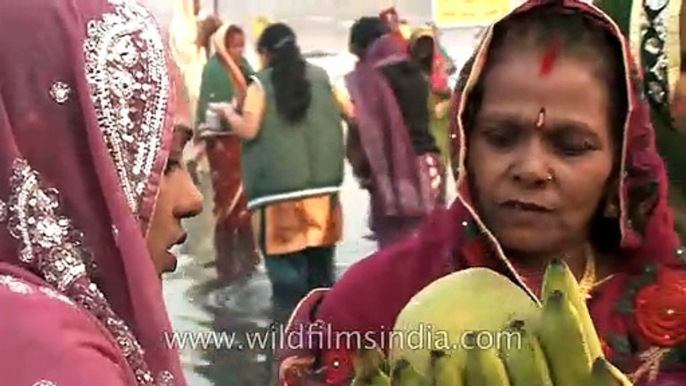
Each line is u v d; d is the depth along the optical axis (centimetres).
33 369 69
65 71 77
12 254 77
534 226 83
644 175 86
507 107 82
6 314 71
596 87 81
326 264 210
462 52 220
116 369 72
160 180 81
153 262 84
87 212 78
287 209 221
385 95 226
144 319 79
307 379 90
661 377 85
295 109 231
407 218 208
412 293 87
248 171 232
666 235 86
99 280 79
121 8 81
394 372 79
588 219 84
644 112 84
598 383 73
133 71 80
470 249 85
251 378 124
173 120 82
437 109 220
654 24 97
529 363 74
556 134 82
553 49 81
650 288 85
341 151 228
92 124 77
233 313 204
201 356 138
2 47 77
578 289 79
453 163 86
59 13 78
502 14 86
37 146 77
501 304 81
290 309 203
